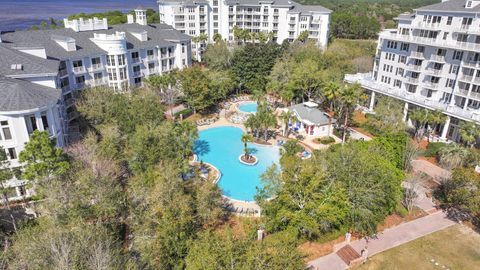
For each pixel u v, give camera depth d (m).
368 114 66.50
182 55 83.62
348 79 75.31
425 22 59.69
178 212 28.94
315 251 32.25
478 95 53.44
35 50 50.25
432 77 60.53
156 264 26.64
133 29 77.38
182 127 45.69
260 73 80.88
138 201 31.84
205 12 118.38
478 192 35.34
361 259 31.14
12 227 34.16
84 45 62.06
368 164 34.75
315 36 122.06
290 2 123.38
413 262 31.23
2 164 34.47
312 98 75.00
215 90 70.62
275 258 22.42
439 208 39.62
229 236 24.83
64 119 49.97
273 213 32.72
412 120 60.47
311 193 31.70
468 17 53.00
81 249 24.31
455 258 31.84
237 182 45.84
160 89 65.94
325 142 56.66
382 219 35.94
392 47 67.44
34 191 36.78
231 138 59.59
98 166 36.06
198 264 22.05
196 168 43.81
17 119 35.78
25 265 23.50
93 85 60.41
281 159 43.53
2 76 41.12
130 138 41.28
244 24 126.25
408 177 39.84
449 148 47.72
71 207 30.34
